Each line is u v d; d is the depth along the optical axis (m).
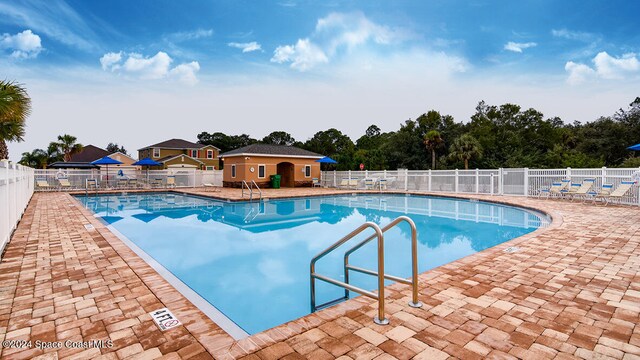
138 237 9.05
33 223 8.95
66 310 3.52
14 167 7.96
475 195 17.88
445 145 43.88
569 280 4.34
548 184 15.71
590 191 13.69
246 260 6.91
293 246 8.10
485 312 3.40
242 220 11.88
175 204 16.56
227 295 5.05
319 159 26.45
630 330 3.02
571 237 6.93
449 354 2.65
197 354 2.68
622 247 6.08
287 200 17.81
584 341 2.84
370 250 7.67
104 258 5.52
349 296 4.85
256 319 4.21
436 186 20.64
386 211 14.04
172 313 3.44
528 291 3.96
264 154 24.80
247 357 2.62
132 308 3.57
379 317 3.18
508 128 44.84
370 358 2.60
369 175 24.16
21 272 4.79
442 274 4.61
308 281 5.67
